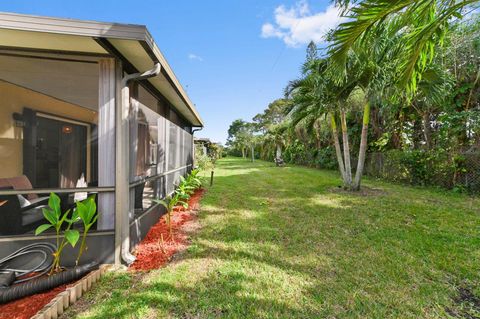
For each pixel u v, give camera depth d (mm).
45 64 2600
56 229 2377
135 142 3080
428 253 2812
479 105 6762
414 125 8898
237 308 1886
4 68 2674
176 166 5605
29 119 3375
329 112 7016
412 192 6551
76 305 1912
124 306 1894
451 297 2025
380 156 9461
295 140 17922
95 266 2436
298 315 1818
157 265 2576
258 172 12758
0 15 1899
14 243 2436
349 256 2762
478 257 2701
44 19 1974
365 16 2234
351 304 1936
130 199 2898
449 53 6496
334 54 2764
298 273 2402
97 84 2811
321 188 7367
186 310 1862
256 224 3941
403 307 1899
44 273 2361
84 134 3086
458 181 6578
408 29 3102
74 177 3160
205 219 4238
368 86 5766
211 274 2375
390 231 3541
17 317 1750
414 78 3045
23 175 3260
